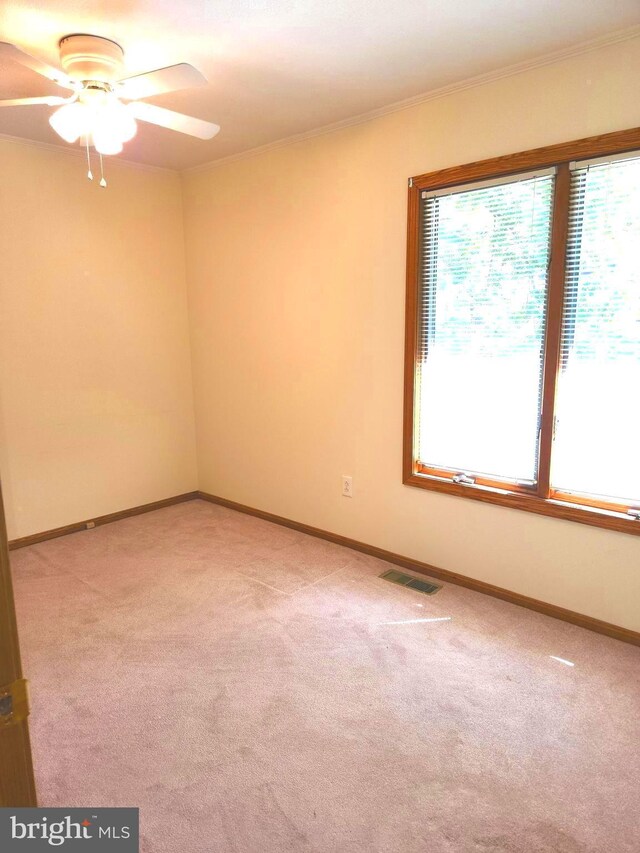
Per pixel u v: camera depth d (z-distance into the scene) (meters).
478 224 2.65
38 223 3.43
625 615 2.42
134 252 3.92
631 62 2.11
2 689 0.69
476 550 2.87
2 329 3.35
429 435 3.02
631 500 2.38
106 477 3.96
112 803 1.64
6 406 3.42
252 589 2.95
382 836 1.53
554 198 2.38
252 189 3.61
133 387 4.04
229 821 1.58
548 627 2.55
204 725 1.96
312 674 2.23
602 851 1.48
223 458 4.27
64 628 2.58
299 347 3.53
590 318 2.38
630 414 2.33
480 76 2.47
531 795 1.65
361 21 2.01
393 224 2.92
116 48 2.16
